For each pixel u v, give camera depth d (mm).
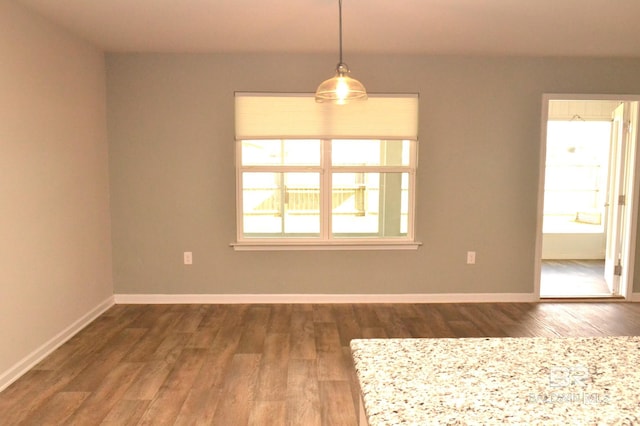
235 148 4379
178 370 3014
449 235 4527
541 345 1351
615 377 1142
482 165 4473
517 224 4543
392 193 4797
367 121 4371
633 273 4609
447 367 1194
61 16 3236
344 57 4312
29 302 3055
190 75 4301
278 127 4348
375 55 4320
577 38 3766
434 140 4434
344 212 4852
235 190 4414
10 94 2846
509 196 4508
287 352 3311
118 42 3926
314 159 4598
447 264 4555
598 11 3123
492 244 4551
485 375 1149
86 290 3895
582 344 1359
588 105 6996
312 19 3322
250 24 3439
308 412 2514
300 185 5043
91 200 3998
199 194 4410
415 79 4371
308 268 4516
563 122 7191
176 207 4414
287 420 2436
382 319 4047
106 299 4297
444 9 3105
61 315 3477
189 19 3322
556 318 4098
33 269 3104
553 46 4012
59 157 3451
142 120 4320
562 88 4426
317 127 4355
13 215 2879
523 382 1111
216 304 4465
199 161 4375
